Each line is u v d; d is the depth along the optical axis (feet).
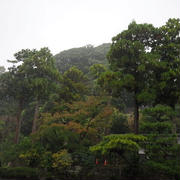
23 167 48.75
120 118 84.64
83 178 44.68
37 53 76.95
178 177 38.99
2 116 90.53
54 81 82.69
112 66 55.93
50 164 47.34
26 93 78.23
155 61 48.49
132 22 57.00
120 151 44.47
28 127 90.84
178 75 46.83
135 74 53.11
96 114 58.95
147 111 48.55
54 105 80.43
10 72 78.07
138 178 42.88
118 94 56.75
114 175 44.11
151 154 44.50
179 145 43.45
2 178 47.34
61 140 54.03
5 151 60.80
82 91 77.05
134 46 51.26
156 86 48.47
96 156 49.11
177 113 50.65
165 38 52.90
